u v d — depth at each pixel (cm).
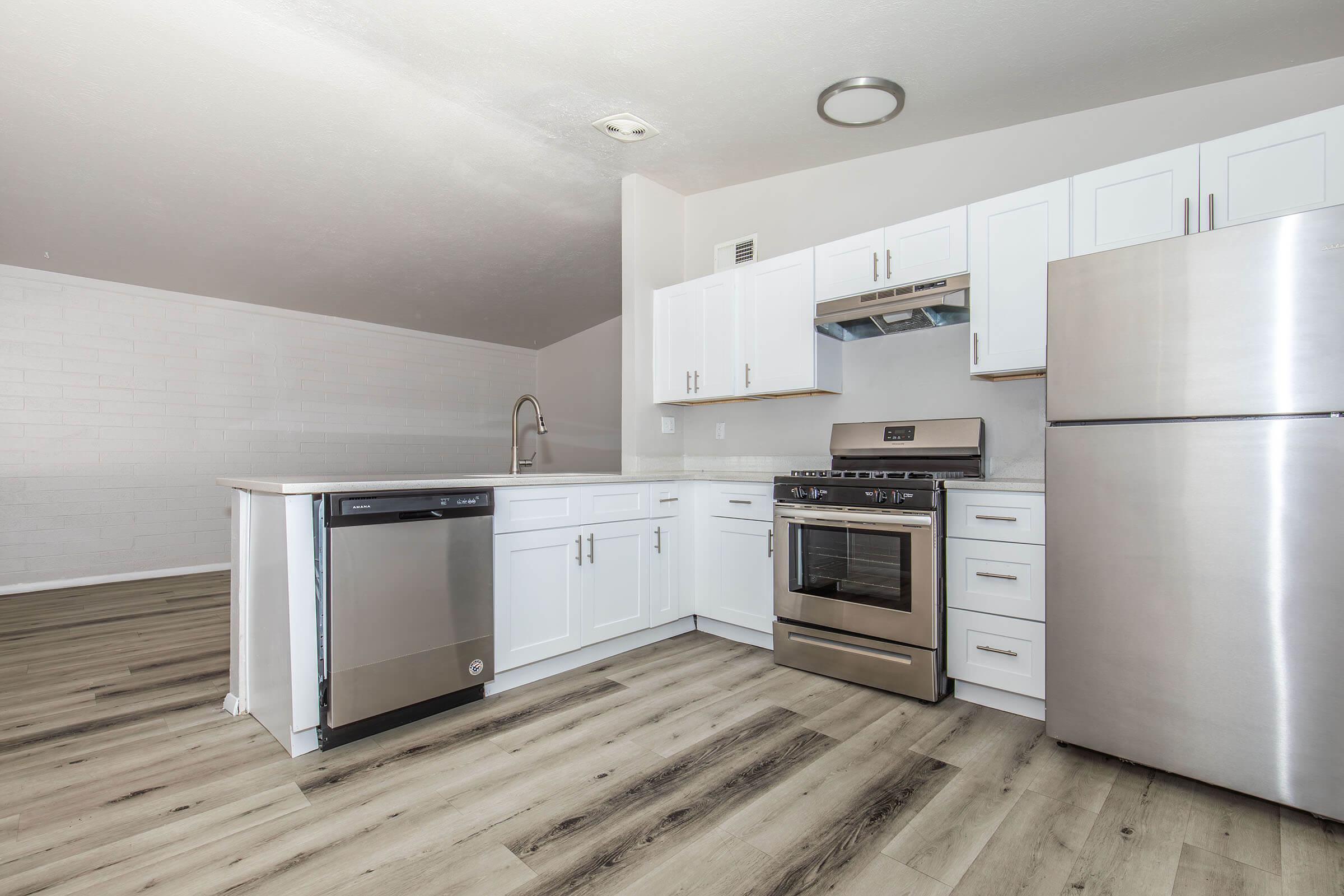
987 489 229
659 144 305
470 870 141
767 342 316
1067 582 192
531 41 222
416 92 256
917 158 300
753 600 304
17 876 138
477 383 640
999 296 242
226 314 497
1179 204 205
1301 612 154
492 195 355
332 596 195
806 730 213
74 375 439
